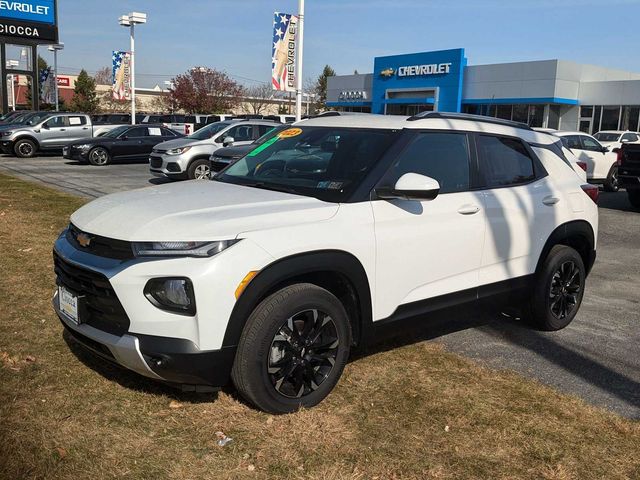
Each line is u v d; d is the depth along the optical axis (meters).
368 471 3.09
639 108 31.41
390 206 3.93
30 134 22.92
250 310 3.31
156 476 2.96
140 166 20.44
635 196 13.33
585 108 33.69
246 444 3.26
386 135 4.21
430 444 3.36
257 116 34.91
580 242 5.54
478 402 3.87
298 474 3.03
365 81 44.69
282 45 17.58
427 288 4.20
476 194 4.50
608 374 4.45
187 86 54.81
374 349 4.67
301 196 3.89
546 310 5.16
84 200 11.38
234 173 4.65
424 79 39.38
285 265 3.38
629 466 3.24
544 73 33.03
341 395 3.87
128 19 33.12
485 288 4.60
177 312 3.16
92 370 4.03
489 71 35.81
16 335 4.54
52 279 5.91
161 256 3.19
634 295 6.69
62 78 78.44
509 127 5.06
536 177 5.09
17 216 9.19
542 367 4.52
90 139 20.75
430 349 4.73
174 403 3.65
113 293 3.24
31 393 3.68
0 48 31.28
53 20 31.36
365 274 3.79
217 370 3.26
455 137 4.51
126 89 37.19
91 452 3.12
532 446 3.39
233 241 3.26
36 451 3.09
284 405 3.55
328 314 3.63
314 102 79.06
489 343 4.97
